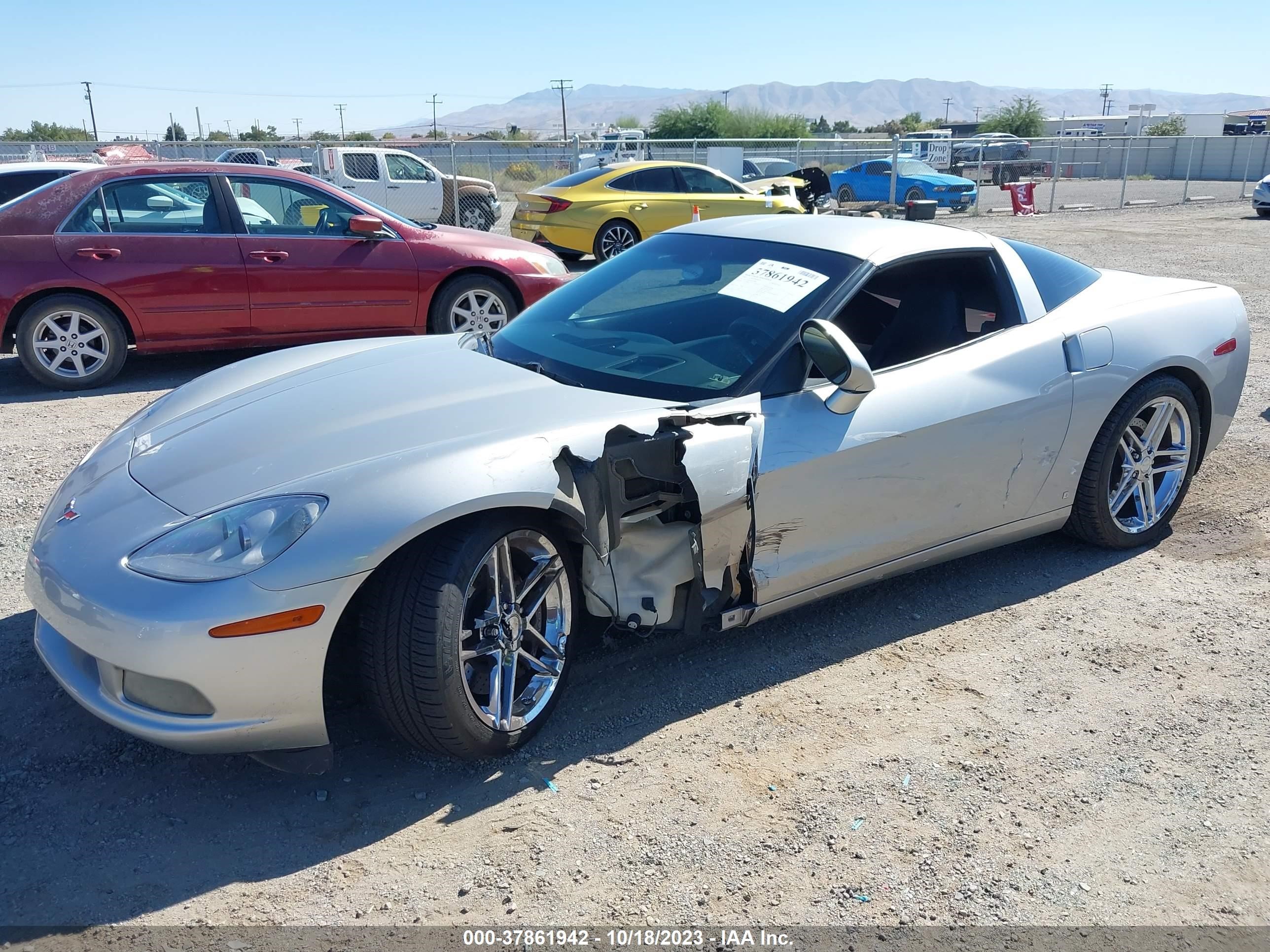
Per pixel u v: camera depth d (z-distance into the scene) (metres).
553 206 13.72
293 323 7.24
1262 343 8.12
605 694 3.11
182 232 6.90
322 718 2.48
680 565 2.94
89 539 2.54
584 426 2.82
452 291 7.68
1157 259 13.84
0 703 3.00
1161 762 2.78
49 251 6.56
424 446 2.65
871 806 2.58
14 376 7.33
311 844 2.44
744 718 2.97
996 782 2.68
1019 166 30.39
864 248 3.49
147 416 3.30
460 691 2.55
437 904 2.24
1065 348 3.69
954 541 3.55
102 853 2.39
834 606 3.71
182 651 2.30
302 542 2.38
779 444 3.00
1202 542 4.25
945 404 3.35
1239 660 3.30
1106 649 3.38
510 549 2.69
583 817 2.53
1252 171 37.59
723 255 3.69
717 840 2.45
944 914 2.22
